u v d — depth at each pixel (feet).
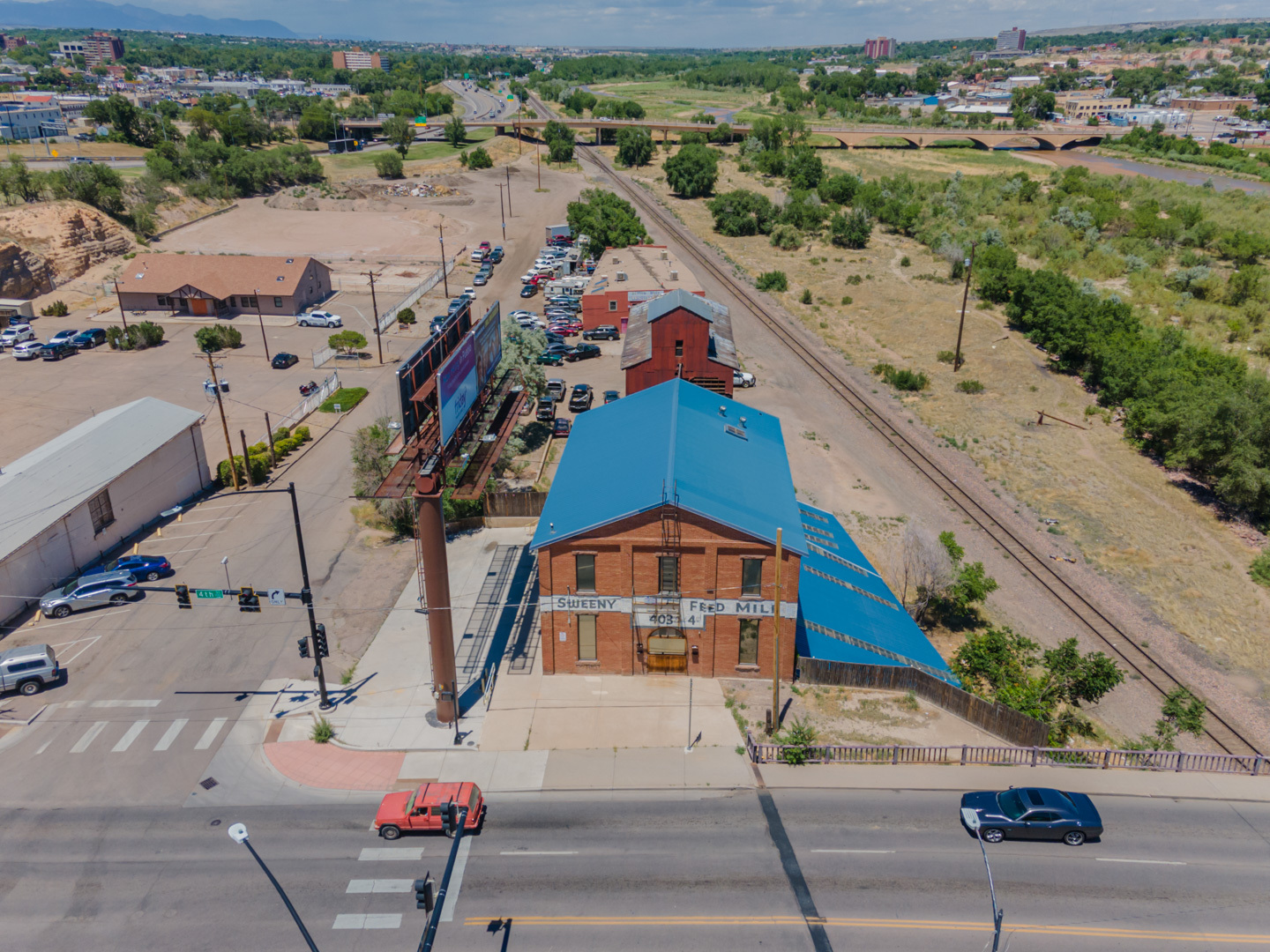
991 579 150.00
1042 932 85.87
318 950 84.38
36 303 335.06
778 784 108.06
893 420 238.07
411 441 112.68
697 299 239.71
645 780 108.58
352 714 121.60
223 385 247.91
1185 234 422.41
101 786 108.27
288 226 466.70
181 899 91.04
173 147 529.04
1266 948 84.12
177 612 147.13
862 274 391.04
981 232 435.53
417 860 95.91
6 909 90.02
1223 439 197.88
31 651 127.34
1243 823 101.96
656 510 118.83
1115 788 108.06
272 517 181.98
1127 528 187.62
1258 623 157.89
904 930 86.17
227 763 112.47
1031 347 296.71
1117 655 146.82
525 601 149.59
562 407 240.12
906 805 104.42
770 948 84.17
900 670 125.90
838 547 163.02
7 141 584.40
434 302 345.31
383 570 161.38
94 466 165.68
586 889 91.35
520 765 111.45
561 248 409.28
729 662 128.06
